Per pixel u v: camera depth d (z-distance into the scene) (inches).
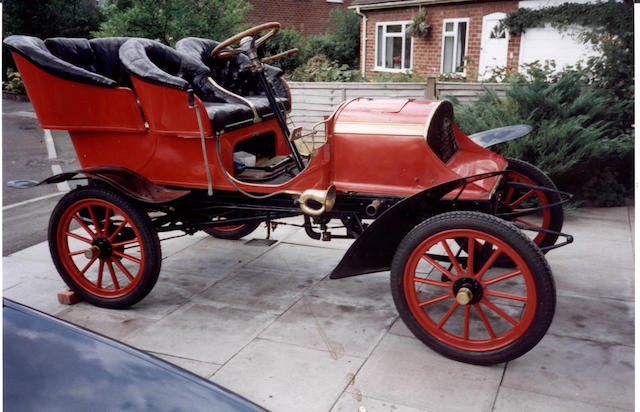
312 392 115.4
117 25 419.2
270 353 130.7
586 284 164.1
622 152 233.9
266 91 148.3
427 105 137.3
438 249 195.0
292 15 832.9
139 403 67.8
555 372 120.8
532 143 232.4
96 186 152.9
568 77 256.1
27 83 150.3
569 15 486.0
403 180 132.2
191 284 171.8
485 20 561.0
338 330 141.3
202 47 187.2
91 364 71.5
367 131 132.8
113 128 149.1
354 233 152.1
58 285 173.0
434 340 126.9
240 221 158.2
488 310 149.6
